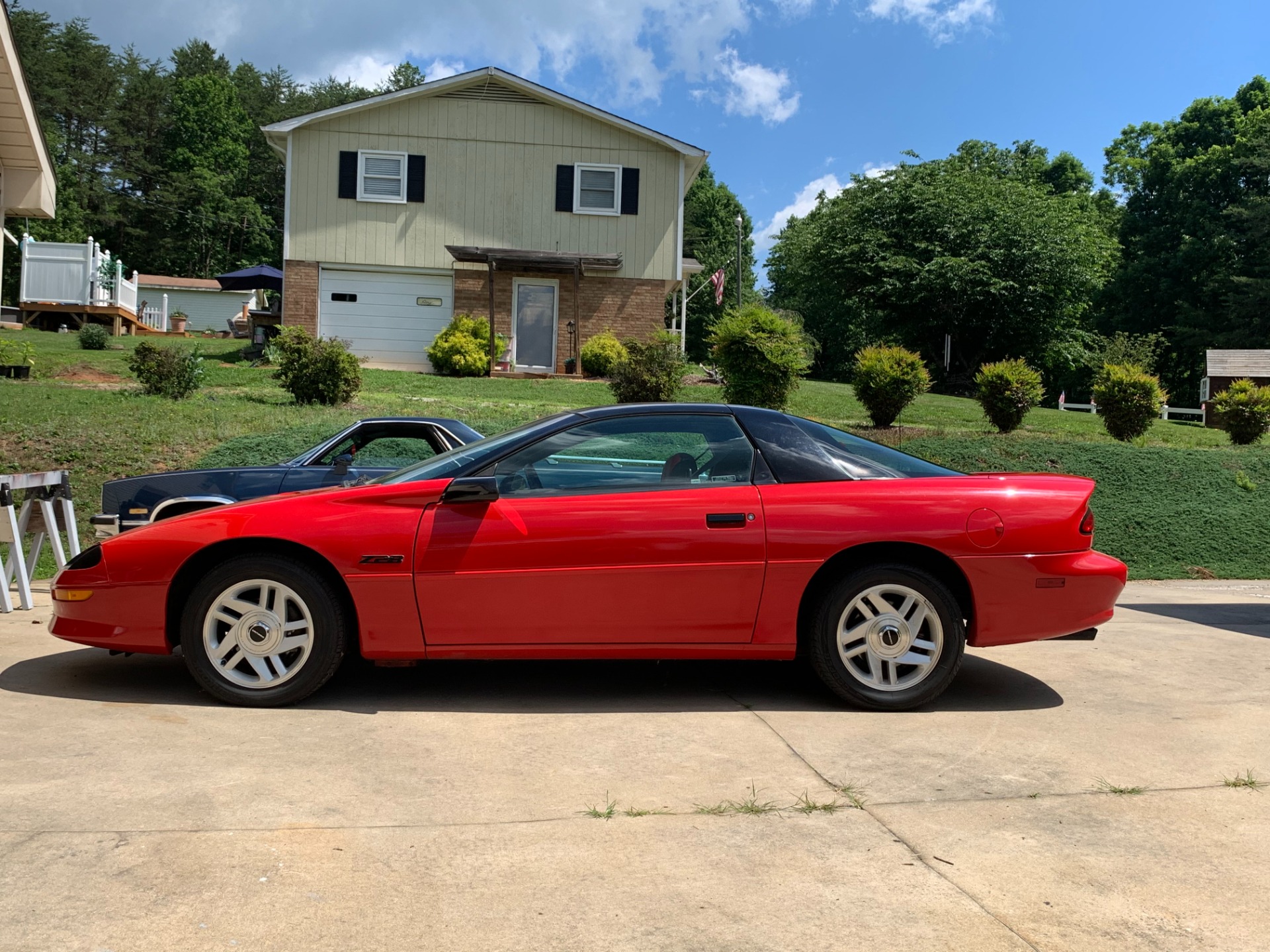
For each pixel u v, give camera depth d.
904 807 3.35
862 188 33.88
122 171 65.12
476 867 2.83
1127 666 5.53
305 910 2.55
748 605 4.46
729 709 4.55
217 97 69.88
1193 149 52.41
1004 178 35.62
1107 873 2.87
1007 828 3.19
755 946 2.43
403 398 17.31
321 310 23.81
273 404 15.70
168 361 15.57
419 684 4.89
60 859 2.77
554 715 4.38
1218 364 30.14
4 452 11.03
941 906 2.65
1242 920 2.61
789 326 15.34
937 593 4.49
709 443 4.69
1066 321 33.62
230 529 4.38
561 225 24.08
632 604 4.41
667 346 16.45
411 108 23.61
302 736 3.98
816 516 4.48
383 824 3.11
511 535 4.37
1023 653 5.86
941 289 31.44
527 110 23.83
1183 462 13.12
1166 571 10.00
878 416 15.49
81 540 9.55
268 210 73.88
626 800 3.37
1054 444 13.82
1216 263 49.00
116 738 3.86
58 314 27.33
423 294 24.09
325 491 4.54
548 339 24.25
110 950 2.32
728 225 61.81
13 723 4.00
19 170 13.51
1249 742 4.12
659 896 2.68
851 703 4.55
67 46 70.06
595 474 4.61
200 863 2.79
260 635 4.38
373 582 4.35
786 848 3.00
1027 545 4.53
